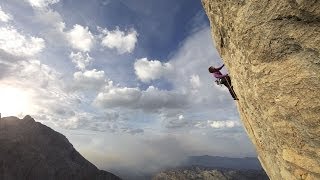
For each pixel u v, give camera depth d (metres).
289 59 8.21
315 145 8.59
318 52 7.40
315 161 8.91
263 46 8.77
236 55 10.88
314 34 7.36
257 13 8.41
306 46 7.61
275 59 8.62
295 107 8.44
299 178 9.95
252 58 9.45
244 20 9.00
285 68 8.35
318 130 8.12
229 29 10.44
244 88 11.26
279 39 8.20
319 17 7.13
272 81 8.89
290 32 7.82
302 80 7.96
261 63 9.12
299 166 9.65
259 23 8.49
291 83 8.28
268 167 13.48
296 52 7.98
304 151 9.15
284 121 9.27
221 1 10.03
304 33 7.53
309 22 7.37
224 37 11.55
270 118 9.93
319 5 6.95
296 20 7.57
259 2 8.19
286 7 7.56
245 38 9.35
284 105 8.80
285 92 8.60
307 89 7.92
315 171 9.05
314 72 7.62
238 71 11.28
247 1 8.61
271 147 11.39
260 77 9.36
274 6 7.84
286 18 7.75
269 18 8.12
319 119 7.91
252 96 10.62
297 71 8.03
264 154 13.17
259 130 12.02
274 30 8.17
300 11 7.34
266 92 9.39
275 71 8.68
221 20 10.81
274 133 10.27
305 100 8.07
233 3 9.32
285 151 10.16
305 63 7.79
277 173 12.12
